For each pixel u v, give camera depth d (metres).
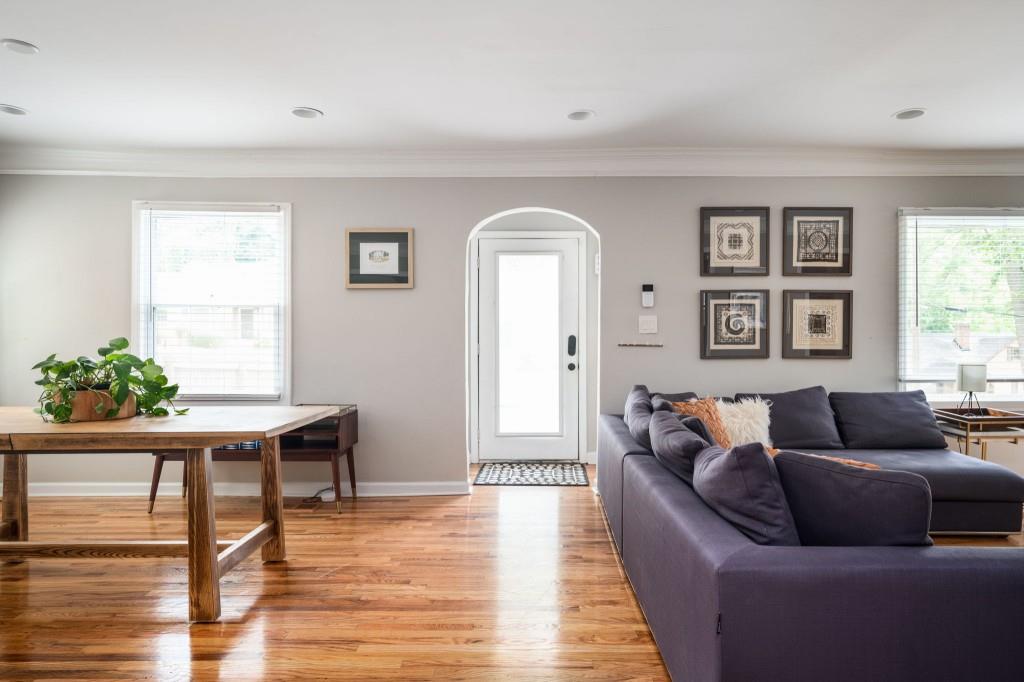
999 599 1.33
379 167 4.12
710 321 4.10
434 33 2.45
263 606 2.40
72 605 2.42
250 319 4.17
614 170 4.10
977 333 4.08
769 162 4.05
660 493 1.99
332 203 4.16
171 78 2.88
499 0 2.20
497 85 2.96
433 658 2.01
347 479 4.16
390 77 2.87
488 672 1.92
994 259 4.08
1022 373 4.08
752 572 1.34
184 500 3.99
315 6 2.24
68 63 2.72
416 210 4.16
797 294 4.09
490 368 5.27
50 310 4.12
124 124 3.52
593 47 2.57
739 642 1.34
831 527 1.56
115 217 4.12
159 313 4.15
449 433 4.18
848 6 2.23
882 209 4.09
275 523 2.88
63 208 4.11
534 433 5.30
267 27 2.40
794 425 3.63
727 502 1.63
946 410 3.92
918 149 3.95
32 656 2.02
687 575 1.58
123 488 4.14
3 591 2.57
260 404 4.18
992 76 2.83
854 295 4.10
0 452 2.24
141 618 2.30
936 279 4.08
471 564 2.86
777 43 2.52
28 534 3.19
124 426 2.36
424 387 4.18
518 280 5.27
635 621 2.28
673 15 2.30
